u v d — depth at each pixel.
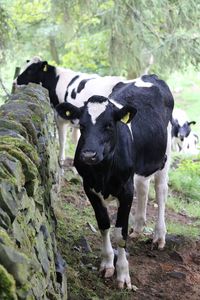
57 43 20.94
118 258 5.59
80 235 6.59
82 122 5.06
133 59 12.99
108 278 5.67
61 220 6.88
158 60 12.80
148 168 6.40
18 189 3.00
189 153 14.25
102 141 4.94
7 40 10.69
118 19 12.20
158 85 7.11
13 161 3.04
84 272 5.60
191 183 10.55
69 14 12.52
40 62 10.32
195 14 12.45
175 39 12.55
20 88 6.76
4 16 10.57
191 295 5.75
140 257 6.57
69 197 8.37
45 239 3.82
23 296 2.40
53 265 4.00
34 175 3.35
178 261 6.64
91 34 16.98
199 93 26.61
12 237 2.71
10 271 2.36
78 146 5.28
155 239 6.91
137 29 12.22
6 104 4.76
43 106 5.66
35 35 18.84
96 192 5.42
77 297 4.89
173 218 8.77
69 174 9.51
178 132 14.82
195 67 12.99
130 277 5.87
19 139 3.55
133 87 6.73
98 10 14.22
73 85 9.98
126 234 5.57
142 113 6.29
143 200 6.92
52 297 3.55
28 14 17.61
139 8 12.04
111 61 12.95
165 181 7.00
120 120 5.12
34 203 3.55
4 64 11.04
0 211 2.65
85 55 18.25
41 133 4.76
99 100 5.13
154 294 5.62
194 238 7.58
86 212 7.87
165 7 12.41
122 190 5.44
